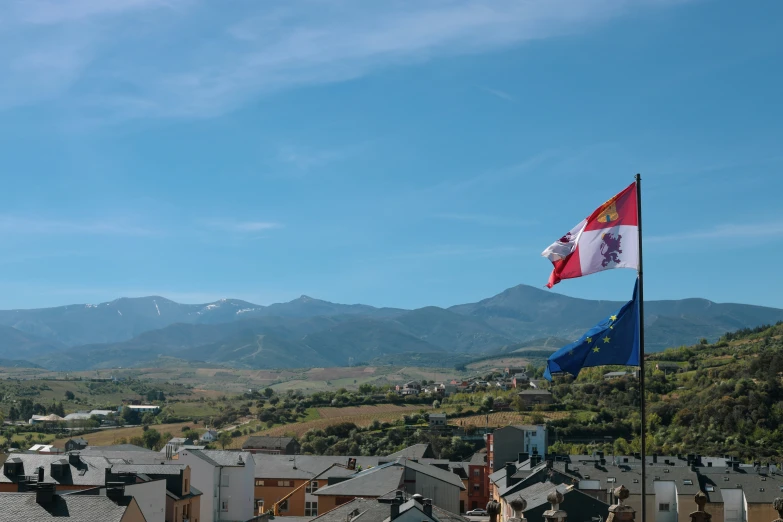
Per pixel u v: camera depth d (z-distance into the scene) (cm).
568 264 3769
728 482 12612
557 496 3375
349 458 16588
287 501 15325
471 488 17888
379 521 8075
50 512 6969
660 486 12450
